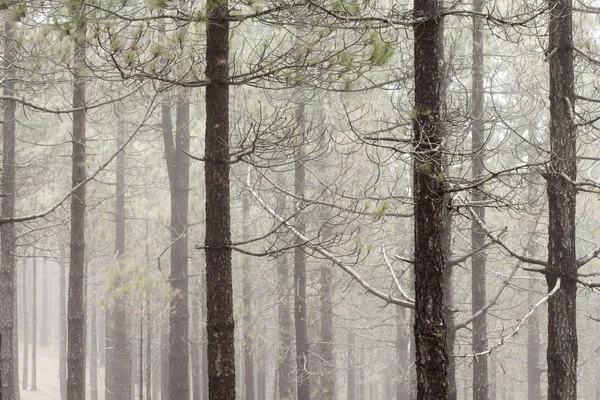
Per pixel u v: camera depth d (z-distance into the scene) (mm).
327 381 19688
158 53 6695
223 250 7480
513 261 16156
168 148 15984
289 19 7223
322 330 19328
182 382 15055
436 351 6332
